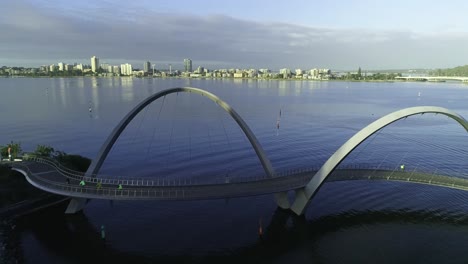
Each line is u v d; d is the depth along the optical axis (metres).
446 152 81.75
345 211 46.34
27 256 35.00
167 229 40.72
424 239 39.19
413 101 199.62
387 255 36.03
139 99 193.25
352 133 103.62
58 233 39.47
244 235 39.69
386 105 180.88
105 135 94.81
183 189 40.16
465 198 50.66
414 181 46.25
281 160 71.69
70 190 39.03
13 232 39.47
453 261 34.91
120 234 39.41
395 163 72.06
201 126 110.19
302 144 87.38
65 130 101.44
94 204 47.38
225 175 60.69
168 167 65.06
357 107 172.00
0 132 97.75
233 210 46.22
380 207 47.66
